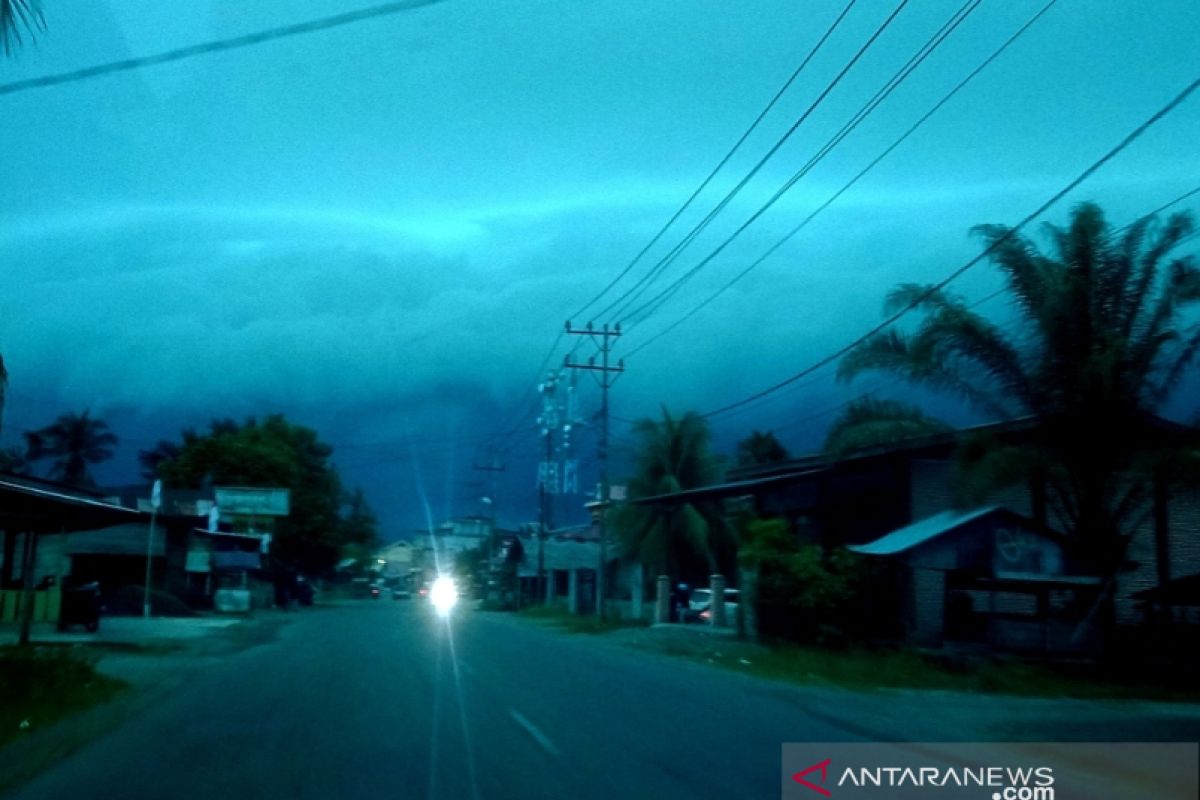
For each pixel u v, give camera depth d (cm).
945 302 2400
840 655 2542
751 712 1553
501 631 3738
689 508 4953
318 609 6238
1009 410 2433
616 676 2064
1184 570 2970
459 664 2288
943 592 2841
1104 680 2205
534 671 2144
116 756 1168
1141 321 2306
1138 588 2952
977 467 2325
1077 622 2550
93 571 4759
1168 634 2512
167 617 4312
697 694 1778
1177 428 2345
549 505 6856
